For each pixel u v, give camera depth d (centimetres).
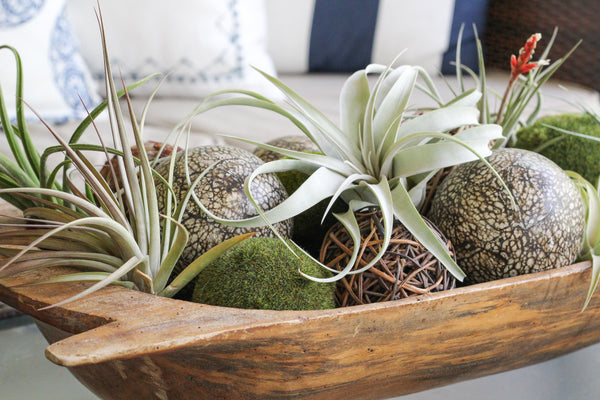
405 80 70
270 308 62
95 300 59
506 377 74
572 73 200
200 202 66
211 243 66
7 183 65
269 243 65
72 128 135
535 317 66
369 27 193
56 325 58
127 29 164
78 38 163
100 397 65
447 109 69
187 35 164
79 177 88
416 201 70
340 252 67
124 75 166
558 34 199
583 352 78
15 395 69
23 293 59
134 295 59
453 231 68
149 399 62
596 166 82
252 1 173
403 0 190
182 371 59
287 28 192
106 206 60
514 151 70
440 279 65
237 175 68
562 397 72
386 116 69
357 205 67
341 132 69
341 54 196
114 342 54
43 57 138
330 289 64
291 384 60
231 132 138
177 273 67
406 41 193
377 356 62
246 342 57
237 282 63
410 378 65
